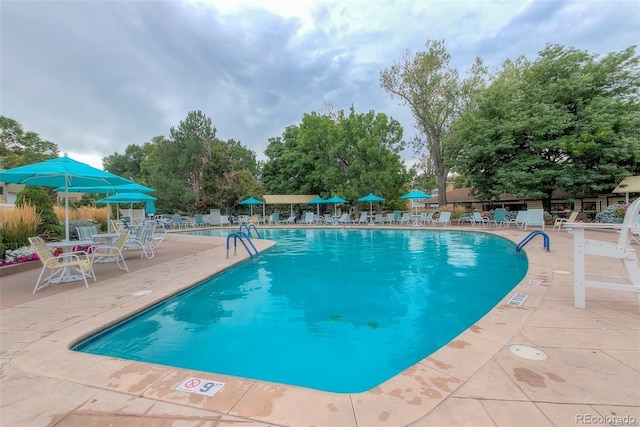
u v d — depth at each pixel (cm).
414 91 2517
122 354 352
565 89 1716
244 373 312
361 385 290
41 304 460
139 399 216
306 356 346
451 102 2456
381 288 608
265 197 2886
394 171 2531
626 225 363
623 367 238
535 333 305
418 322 436
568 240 1053
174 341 386
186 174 3022
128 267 765
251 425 186
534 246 941
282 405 205
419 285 621
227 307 511
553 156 1827
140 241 903
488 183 1986
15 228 857
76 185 832
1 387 235
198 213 2859
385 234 1652
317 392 220
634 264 363
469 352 268
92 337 362
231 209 2988
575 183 1725
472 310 478
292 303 528
